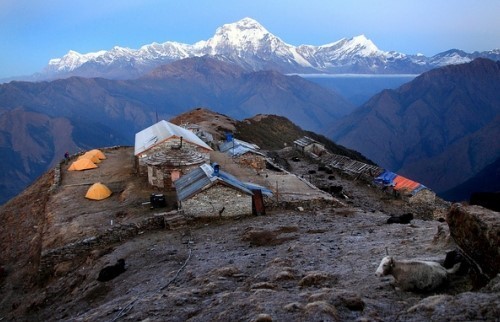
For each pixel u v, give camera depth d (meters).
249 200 30.64
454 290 10.61
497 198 19.20
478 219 10.98
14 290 26.81
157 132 48.88
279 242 22.16
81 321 13.95
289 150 76.06
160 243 25.34
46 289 24.05
